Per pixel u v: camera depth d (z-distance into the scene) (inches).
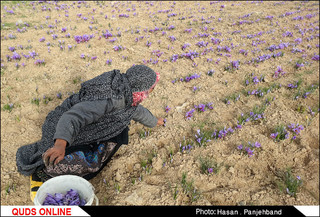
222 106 196.7
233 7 516.4
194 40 326.0
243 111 190.5
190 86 225.0
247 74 242.4
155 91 216.8
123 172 143.5
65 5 535.8
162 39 328.8
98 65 262.2
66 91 221.6
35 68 255.9
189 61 269.0
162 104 201.0
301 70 248.5
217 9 503.8
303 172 141.4
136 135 167.8
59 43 313.1
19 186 141.3
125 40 327.0
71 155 118.3
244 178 139.1
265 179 138.6
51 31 362.9
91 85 111.5
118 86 111.0
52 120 120.5
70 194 113.1
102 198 130.9
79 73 247.3
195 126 175.5
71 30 369.7
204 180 136.4
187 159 147.6
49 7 514.0
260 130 170.2
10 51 293.6
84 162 120.9
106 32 347.3
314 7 480.1
